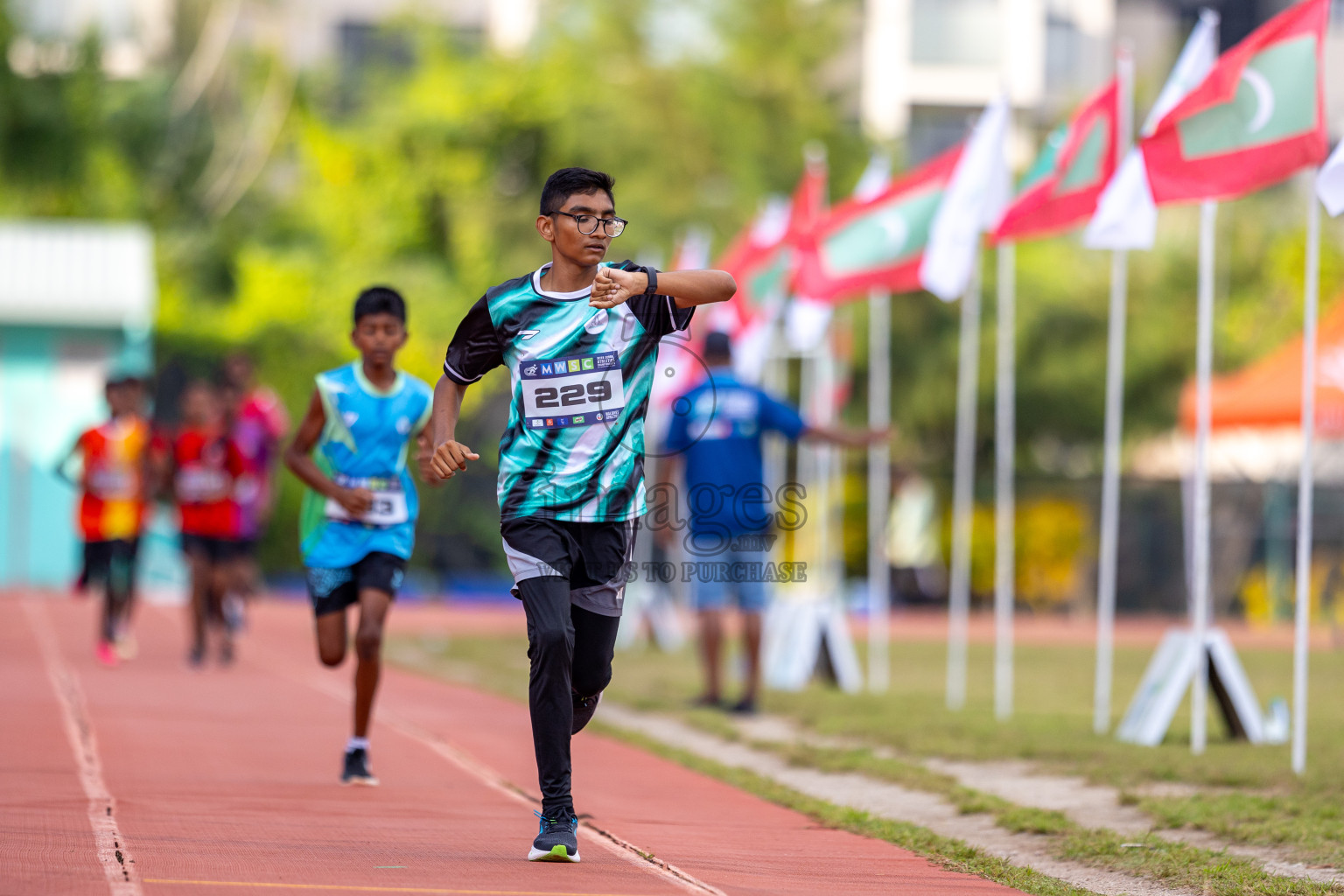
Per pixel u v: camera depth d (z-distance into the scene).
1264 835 19.66
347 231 92.06
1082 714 35.19
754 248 45.50
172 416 78.69
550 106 94.38
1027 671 48.88
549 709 16.44
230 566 40.56
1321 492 84.81
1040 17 123.75
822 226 41.66
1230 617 86.75
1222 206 93.38
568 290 16.61
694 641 58.88
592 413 16.52
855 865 17.58
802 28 98.75
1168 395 92.25
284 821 18.55
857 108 123.25
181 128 111.31
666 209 90.00
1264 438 84.25
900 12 122.81
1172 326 91.69
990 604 90.12
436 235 95.06
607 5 98.12
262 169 111.31
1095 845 18.98
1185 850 18.66
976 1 123.69
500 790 22.05
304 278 84.00
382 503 22.64
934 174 39.22
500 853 17.00
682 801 22.12
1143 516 89.19
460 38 110.44
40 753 23.14
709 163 94.31
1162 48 108.12
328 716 30.19
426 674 40.72
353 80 113.75
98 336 73.94
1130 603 89.06
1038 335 91.81
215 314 84.12
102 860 15.46
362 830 18.14
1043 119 112.31
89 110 98.94
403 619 67.88
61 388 73.50
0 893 13.71
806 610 42.03
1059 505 89.19
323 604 22.53
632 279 15.93
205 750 24.64
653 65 97.19
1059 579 88.62
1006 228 35.16
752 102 95.25
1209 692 39.41
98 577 39.25
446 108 93.56
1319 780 24.00
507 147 96.75
